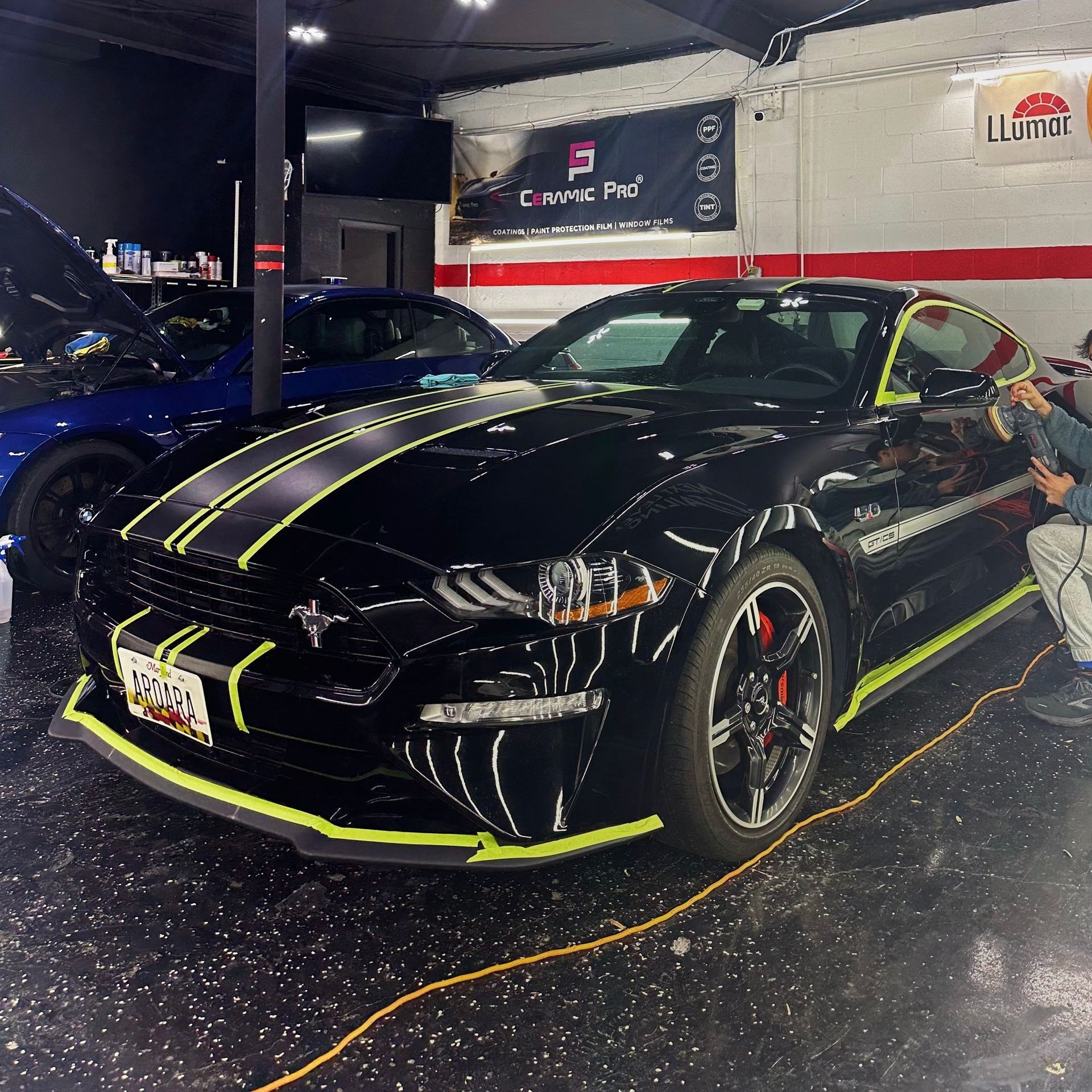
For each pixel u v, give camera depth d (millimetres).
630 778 1682
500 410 2207
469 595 1555
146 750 1923
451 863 1567
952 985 1545
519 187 9180
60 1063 1374
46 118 7781
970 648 3291
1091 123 6297
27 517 3717
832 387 2467
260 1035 1436
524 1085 1340
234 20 7680
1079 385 3449
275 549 1683
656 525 1717
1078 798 2199
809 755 2041
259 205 3988
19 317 4008
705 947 1652
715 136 7922
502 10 7324
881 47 7043
